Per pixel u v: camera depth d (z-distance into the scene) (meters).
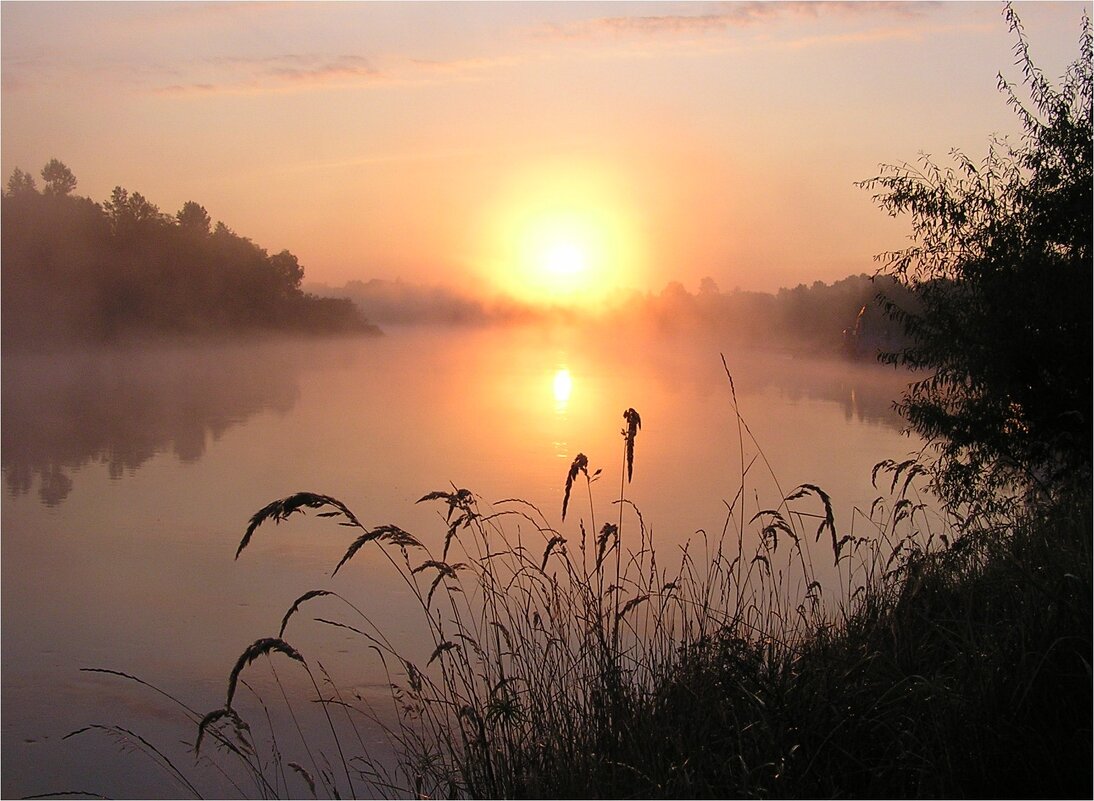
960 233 10.23
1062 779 3.44
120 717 8.02
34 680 8.95
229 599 11.78
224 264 101.88
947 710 3.65
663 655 4.58
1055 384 9.48
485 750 3.98
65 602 11.70
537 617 4.79
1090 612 3.91
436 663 8.62
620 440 28.02
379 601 11.13
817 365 56.59
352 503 17.62
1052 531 5.65
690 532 12.63
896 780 3.51
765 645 4.54
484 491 18.50
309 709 7.96
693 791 3.43
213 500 19.14
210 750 7.12
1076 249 9.44
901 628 4.58
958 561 5.54
